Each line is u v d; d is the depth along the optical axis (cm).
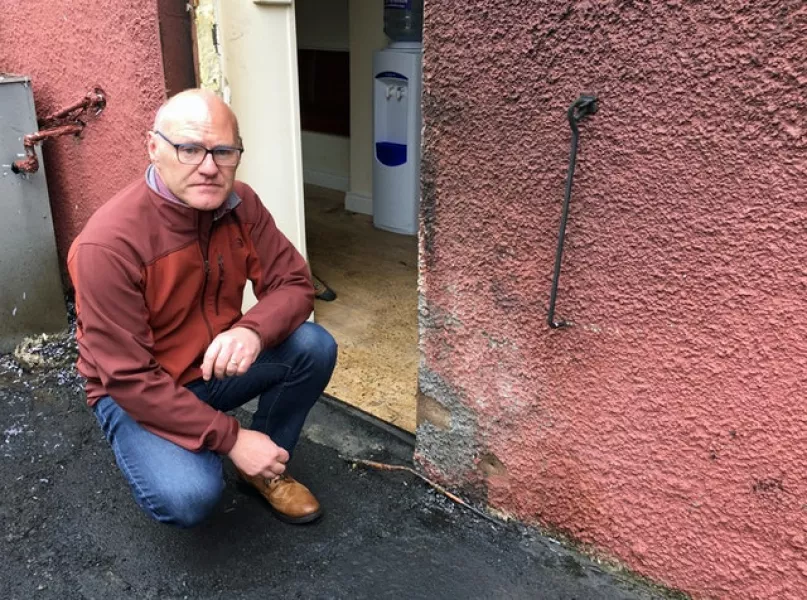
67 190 307
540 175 155
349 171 491
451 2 155
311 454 223
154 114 242
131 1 232
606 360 160
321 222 443
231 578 177
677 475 157
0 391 264
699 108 131
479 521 195
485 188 165
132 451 164
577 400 168
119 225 153
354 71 431
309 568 180
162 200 156
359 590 173
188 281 166
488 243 170
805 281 129
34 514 200
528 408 178
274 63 245
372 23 410
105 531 193
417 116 392
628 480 166
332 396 254
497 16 150
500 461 189
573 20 140
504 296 172
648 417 158
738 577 155
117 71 252
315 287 335
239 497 205
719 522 154
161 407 157
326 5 469
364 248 400
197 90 155
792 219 127
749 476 147
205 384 183
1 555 185
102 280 150
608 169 145
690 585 163
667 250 143
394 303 331
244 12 233
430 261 183
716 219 135
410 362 278
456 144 166
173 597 172
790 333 133
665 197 140
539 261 162
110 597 172
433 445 204
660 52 132
